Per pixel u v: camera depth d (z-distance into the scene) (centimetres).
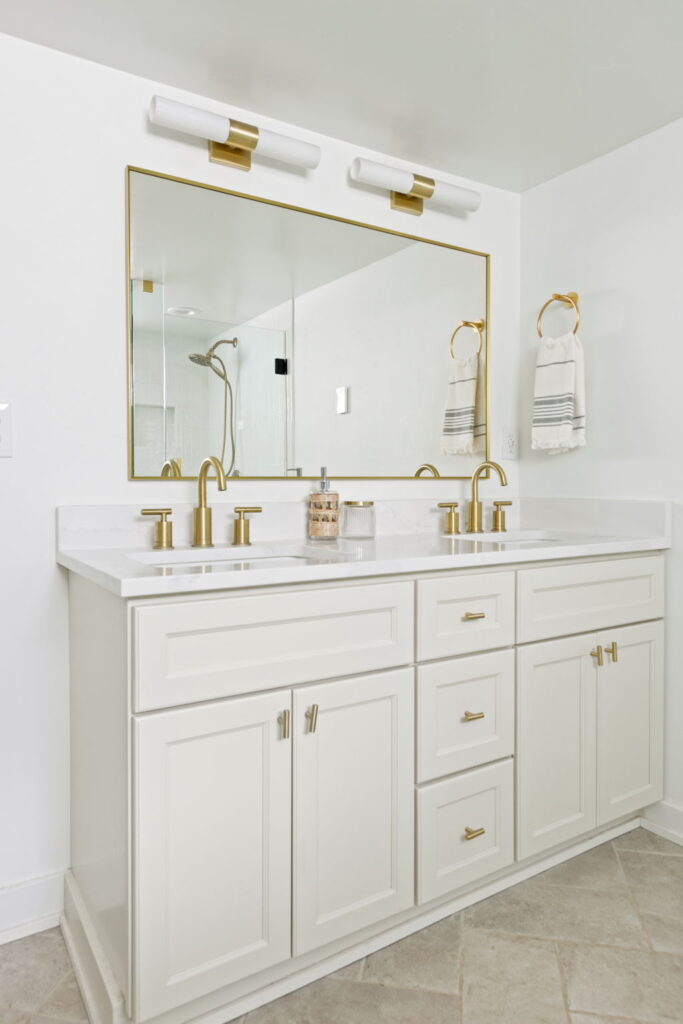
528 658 164
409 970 139
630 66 163
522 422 237
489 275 228
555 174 221
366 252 201
